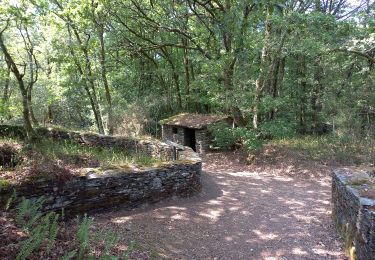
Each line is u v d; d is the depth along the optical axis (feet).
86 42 57.00
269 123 45.34
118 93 73.41
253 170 41.75
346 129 47.29
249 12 39.37
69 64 57.52
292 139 50.31
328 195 30.60
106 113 65.41
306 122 64.44
